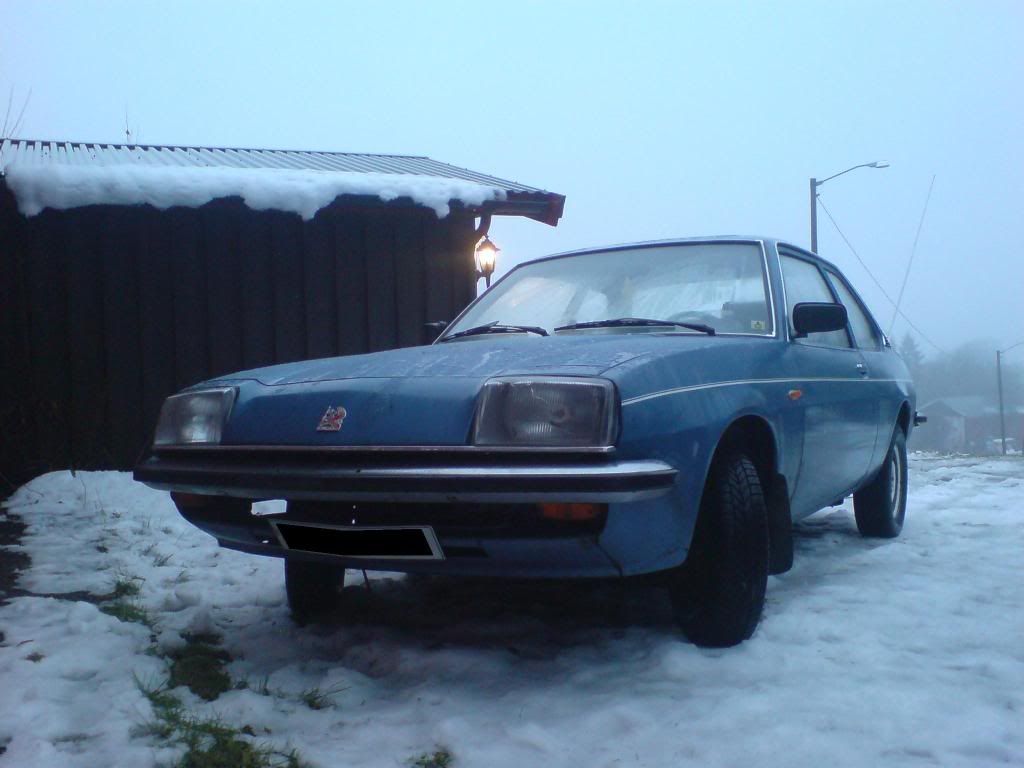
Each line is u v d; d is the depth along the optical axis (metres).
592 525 2.53
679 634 3.16
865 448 4.51
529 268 4.37
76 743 2.36
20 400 6.98
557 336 3.56
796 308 3.69
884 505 4.99
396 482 2.53
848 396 4.19
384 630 3.36
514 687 2.75
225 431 2.96
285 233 7.77
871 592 3.70
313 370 3.13
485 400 2.58
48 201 6.53
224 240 7.59
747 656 2.90
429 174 8.95
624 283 3.96
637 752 2.29
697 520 2.94
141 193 6.69
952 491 6.78
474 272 8.41
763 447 3.38
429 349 3.25
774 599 3.63
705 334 3.53
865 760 2.20
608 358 2.77
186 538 5.22
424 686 2.77
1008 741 2.29
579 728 2.43
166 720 2.49
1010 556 4.46
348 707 2.66
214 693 2.77
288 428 2.81
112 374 7.24
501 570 2.71
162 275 7.40
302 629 3.46
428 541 2.66
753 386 3.21
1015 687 2.65
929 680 2.71
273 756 2.31
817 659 2.89
